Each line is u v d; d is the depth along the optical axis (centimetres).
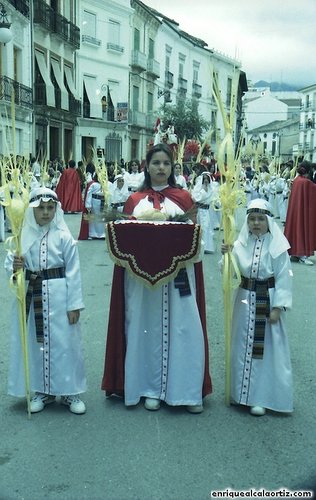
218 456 342
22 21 2192
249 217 396
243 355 399
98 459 338
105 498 301
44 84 2483
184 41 4100
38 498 301
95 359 503
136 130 3622
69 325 393
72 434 368
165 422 386
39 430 373
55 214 395
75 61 3011
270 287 392
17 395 397
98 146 3241
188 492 306
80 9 2981
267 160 1969
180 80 4122
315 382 458
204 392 406
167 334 400
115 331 408
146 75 3678
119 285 402
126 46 3353
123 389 411
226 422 387
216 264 969
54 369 392
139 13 3456
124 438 363
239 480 317
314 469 329
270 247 391
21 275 377
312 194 980
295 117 6053
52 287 390
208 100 4050
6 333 562
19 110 2158
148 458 340
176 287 393
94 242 1243
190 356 396
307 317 646
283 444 357
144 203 403
